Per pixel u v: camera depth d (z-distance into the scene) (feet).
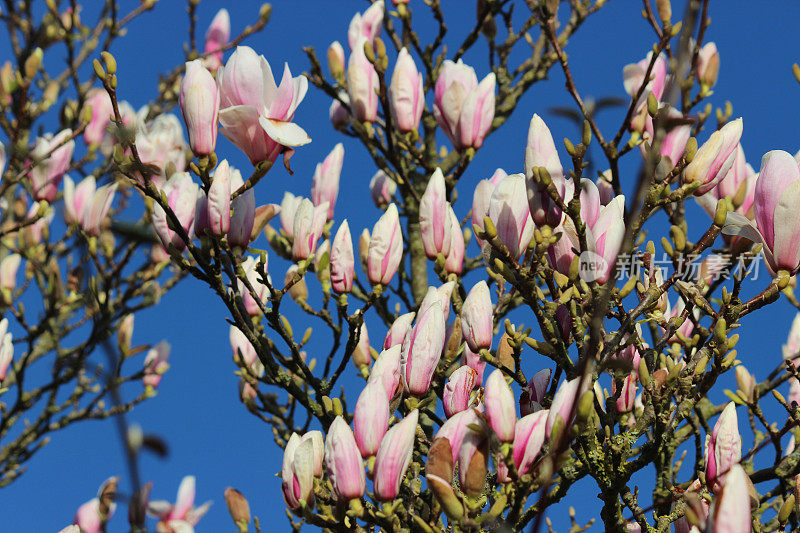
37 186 15.35
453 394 8.84
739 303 7.80
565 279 8.23
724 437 7.82
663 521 8.17
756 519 8.14
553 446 6.23
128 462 3.44
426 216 10.57
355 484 7.53
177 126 14.39
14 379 16.12
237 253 10.35
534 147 8.13
